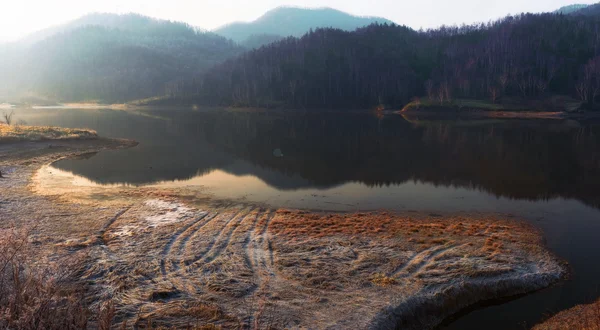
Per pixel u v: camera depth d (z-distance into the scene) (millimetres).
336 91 142500
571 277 13469
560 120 86438
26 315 7746
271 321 9867
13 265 10781
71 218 18281
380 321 10172
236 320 9844
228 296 11133
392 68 151000
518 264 13883
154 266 13055
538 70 129500
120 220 18203
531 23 176250
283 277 12453
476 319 11289
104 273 12453
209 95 168500
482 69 140000
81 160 35719
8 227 16703
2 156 34375
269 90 154125
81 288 11297
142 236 16031
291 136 58344
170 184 27125
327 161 37375
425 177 30047
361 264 13422
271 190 25578
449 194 24781
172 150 43188
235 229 17109
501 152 42094
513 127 70812
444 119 92750
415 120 90312
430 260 13992
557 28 163125
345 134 60938
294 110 133125
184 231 16766
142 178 29016
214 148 45344
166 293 11102
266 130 67250
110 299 10742
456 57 156750
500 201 23078
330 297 11242
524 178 29422
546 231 17906
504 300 12141
